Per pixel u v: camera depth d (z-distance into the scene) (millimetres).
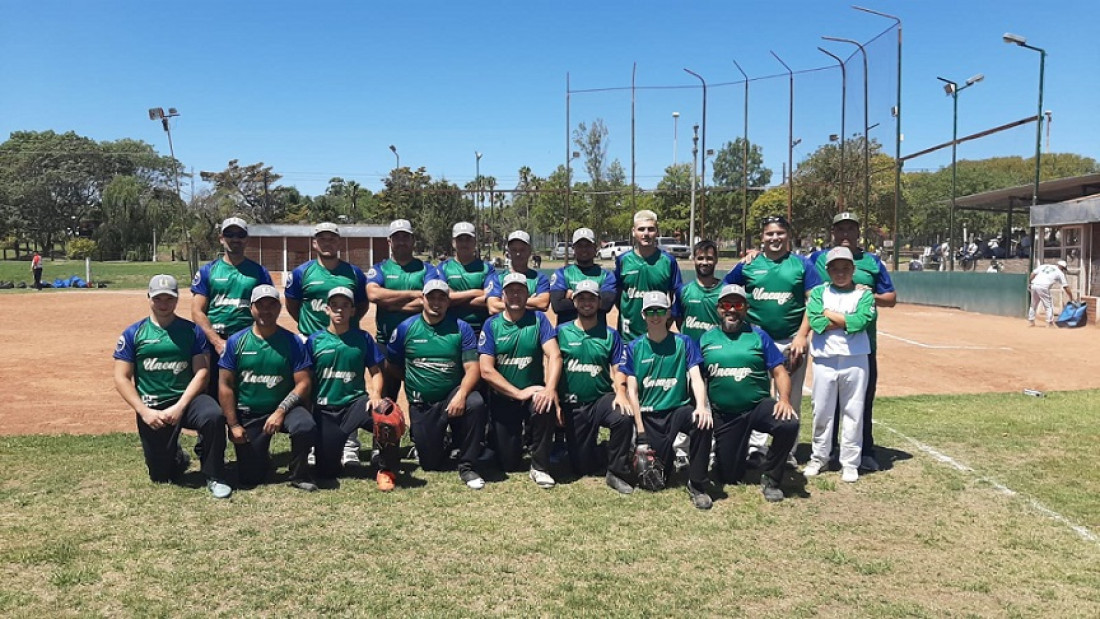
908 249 37219
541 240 44312
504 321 6074
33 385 10219
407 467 6309
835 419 6617
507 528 4926
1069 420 7824
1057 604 3938
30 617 3672
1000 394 9445
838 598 3996
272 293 5582
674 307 6551
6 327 17250
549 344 5938
